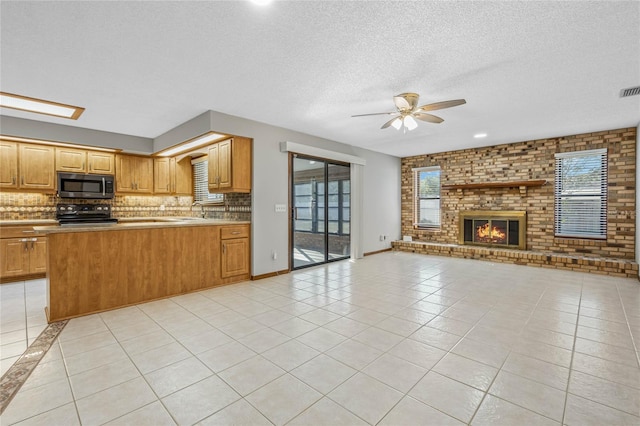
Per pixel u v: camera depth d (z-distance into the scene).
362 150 6.42
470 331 2.71
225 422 1.60
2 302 3.54
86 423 1.59
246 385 1.93
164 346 2.45
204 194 5.78
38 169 4.70
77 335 2.65
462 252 6.27
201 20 2.02
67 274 3.04
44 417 1.63
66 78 2.89
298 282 4.39
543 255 5.29
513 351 2.34
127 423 1.60
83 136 4.66
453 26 2.10
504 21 2.05
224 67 2.70
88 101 3.51
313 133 5.16
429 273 4.93
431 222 7.10
